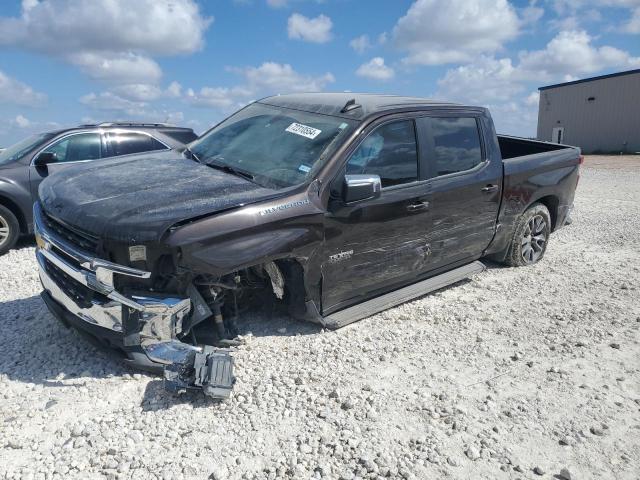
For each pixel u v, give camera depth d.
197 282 4.07
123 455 3.18
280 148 4.88
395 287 5.38
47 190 4.61
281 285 4.46
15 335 4.66
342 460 3.25
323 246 4.47
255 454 3.26
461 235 5.75
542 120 41.41
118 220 3.76
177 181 4.42
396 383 4.11
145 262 3.72
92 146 8.54
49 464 3.11
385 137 4.95
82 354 4.30
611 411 3.91
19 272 6.58
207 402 3.73
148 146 8.98
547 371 4.42
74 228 3.95
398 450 3.37
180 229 3.72
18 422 3.46
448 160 5.53
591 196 14.20
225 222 3.90
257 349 4.43
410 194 5.05
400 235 5.06
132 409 3.63
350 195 4.40
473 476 3.20
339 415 3.66
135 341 3.79
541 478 3.21
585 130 38.41
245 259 3.97
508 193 6.26
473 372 4.35
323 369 4.21
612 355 4.75
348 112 4.99
